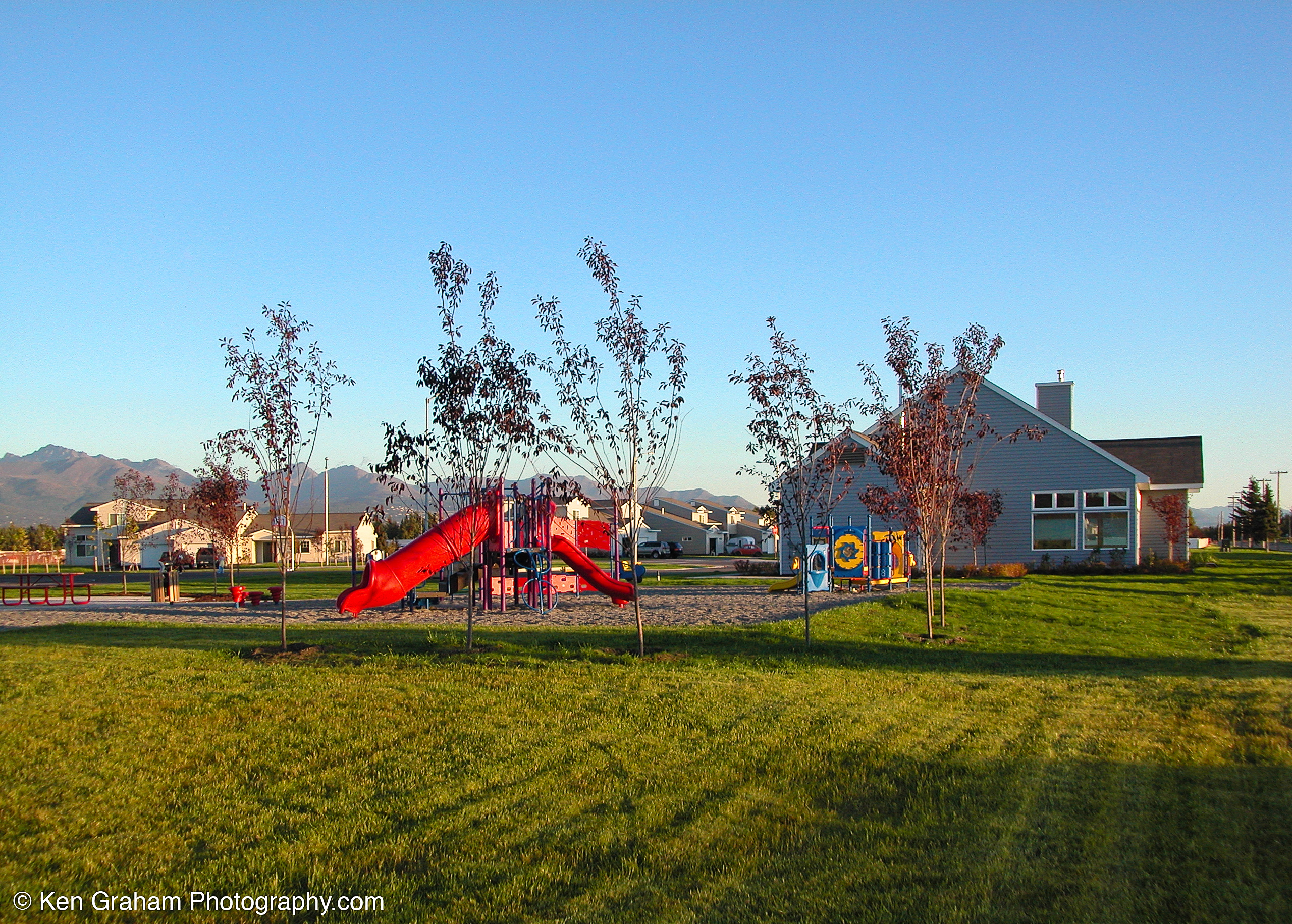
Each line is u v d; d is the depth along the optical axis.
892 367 17.33
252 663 12.70
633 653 13.65
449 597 25.00
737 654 13.88
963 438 20.86
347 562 70.31
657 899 5.31
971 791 7.33
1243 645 16.42
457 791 7.19
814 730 9.12
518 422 12.59
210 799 6.96
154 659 13.02
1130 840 6.29
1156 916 5.11
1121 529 34.25
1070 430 34.78
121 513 72.19
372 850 6.02
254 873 5.64
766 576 38.38
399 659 12.94
